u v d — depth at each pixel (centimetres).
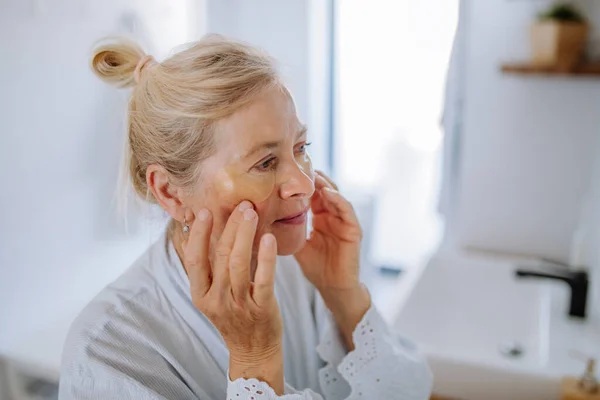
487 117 164
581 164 158
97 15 119
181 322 75
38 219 110
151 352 70
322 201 83
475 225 174
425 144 226
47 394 112
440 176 175
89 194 121
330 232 83
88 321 70
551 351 119
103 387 66
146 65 69
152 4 135
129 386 65
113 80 74
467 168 170
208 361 75
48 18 108
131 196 80
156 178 70
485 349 127
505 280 152
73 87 114
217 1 165
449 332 135
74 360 67
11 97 102
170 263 76
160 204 72
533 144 162
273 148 65
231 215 60
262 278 58
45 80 108
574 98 154
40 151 109
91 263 123
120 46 72
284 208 68
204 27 160
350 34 212
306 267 84
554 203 164
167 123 65
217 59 64
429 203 238
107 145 124
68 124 114
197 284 60
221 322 61
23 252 108
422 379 87
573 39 142
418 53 210
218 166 64
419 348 94
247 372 63
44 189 111
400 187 240
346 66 218
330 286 83
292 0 183
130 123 71
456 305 146
